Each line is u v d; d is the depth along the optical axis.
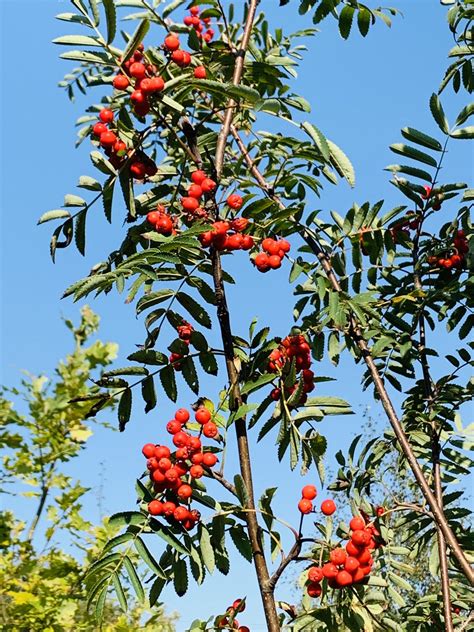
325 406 2.74
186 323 2.87
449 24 3.37
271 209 3.23
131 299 2.46
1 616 4.31
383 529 3.18
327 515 2.49
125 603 2.40
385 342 3.40
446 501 3.58
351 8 3.31
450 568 3.61
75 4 2.68
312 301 3.62
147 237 2.69
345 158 2.99
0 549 4.73
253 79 3.38
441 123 3.26
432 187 3.46
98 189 2.90
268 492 2.49
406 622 3.60
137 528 2.49
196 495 2.58
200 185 2.80
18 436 4.80
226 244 2.77
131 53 2.64
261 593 2.48
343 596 2.54
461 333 3.61
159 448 2.53
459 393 3.55
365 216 3.47
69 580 4.46
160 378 2.82
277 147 3.54
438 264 3.70
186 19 3.64
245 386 2.66
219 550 2.57
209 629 2.61
